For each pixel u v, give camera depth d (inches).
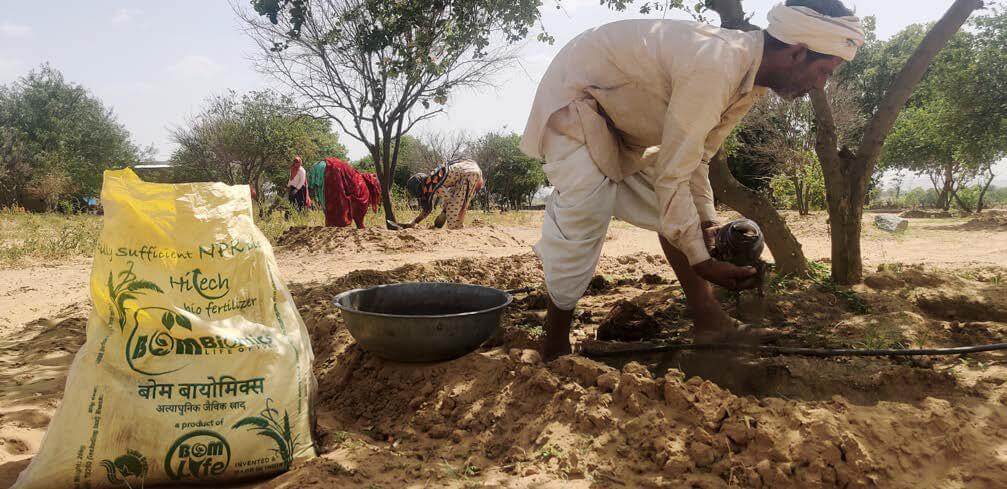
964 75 695.1
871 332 144.2
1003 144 706.2
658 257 301.6
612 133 118.0
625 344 138.2
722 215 676.1
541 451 97.5
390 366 134.5
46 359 163.8
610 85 112.9
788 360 126.6
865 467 86.8
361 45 439.5
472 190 467.5
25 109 1331.2
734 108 115.6
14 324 211.9
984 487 86.6
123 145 1455.5
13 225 557.9
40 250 391.5
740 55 103.3
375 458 101.3
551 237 118.1
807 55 105.3
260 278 107.1
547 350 126.8
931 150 984.3
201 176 1085.8
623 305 152.3
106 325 98.3
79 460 92.0
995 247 355.6
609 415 100.4
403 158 1401.3
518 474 94.0
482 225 556.4
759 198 185.6
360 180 455.5
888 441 91.6
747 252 108.0
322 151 1237.1
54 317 213.5
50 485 91.7
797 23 101.7
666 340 142.3
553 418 104.6
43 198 1148.5
